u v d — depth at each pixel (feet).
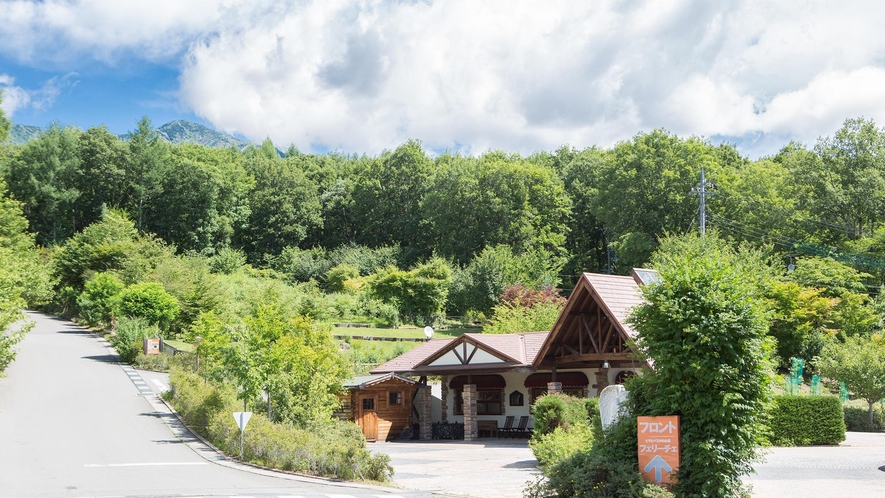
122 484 54.39
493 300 223.51
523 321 145.59
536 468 65.41
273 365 78.28
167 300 153.79
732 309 42.09
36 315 198.90
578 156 330.54
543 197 290.15
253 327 80.84
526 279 227.40
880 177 205.57
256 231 332.39
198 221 302.25
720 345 41.22
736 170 254.68
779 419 85.40
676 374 41.68
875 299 172.24
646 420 41.98
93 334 166.81
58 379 113.80
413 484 57.62
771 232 210.59
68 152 287.69
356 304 219.41
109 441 76.48
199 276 174.09
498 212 284.41
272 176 339.57
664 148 223.30
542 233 280.10
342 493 51.49
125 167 297.74
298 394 78.54
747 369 41.50
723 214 216.54
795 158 229.86
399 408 111.86
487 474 63.41
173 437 80.79
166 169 303.48
